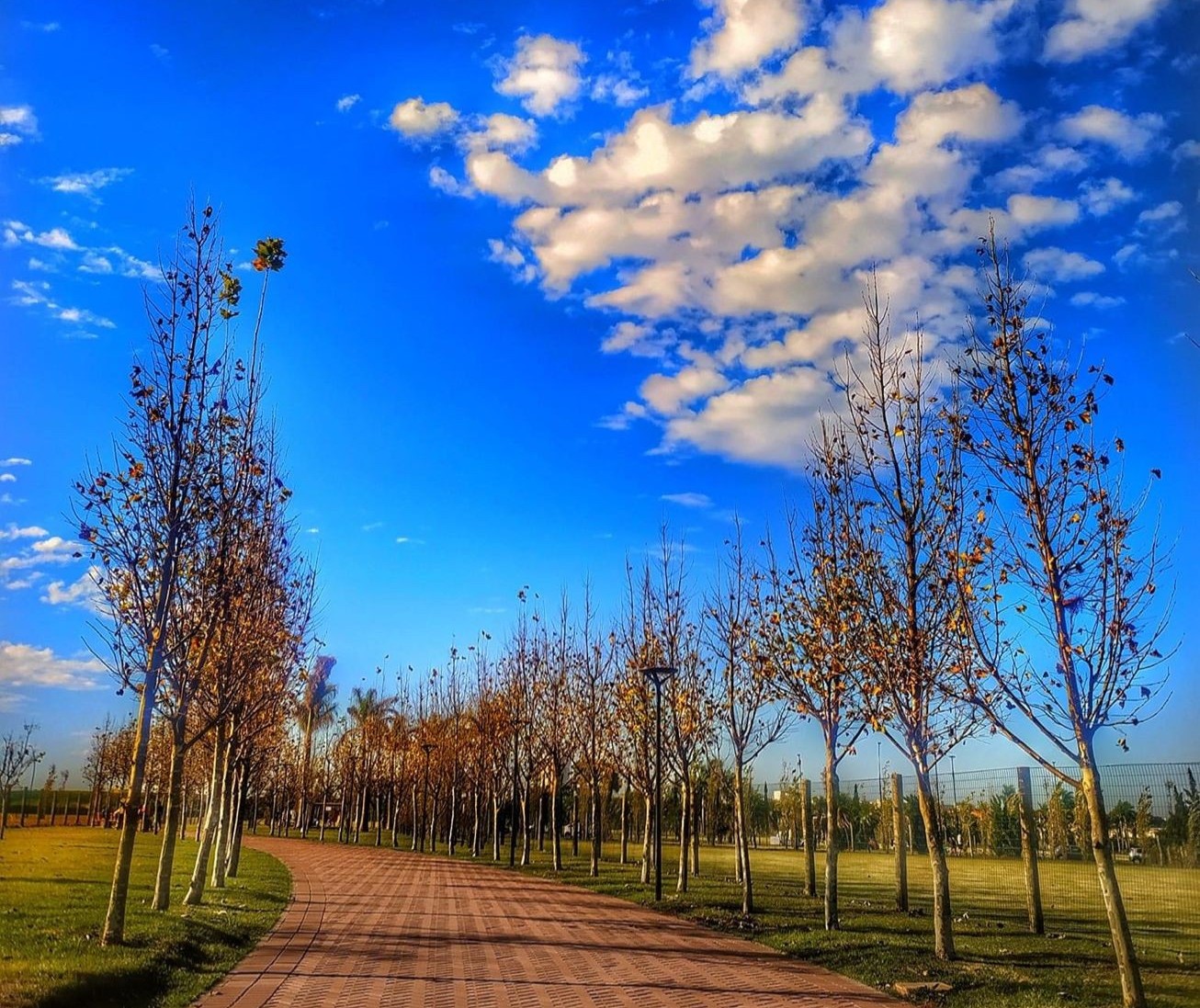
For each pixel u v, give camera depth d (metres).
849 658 15.51
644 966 13.63
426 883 26.41
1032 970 12.43
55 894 17.39
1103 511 10.86
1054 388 11.29
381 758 53.53
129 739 54.94
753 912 19.11
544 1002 11.11
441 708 49.62
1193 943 14.56
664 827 51.19
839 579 15.26
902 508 14.30
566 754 33.09
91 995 9.77
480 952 14.62
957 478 13.99
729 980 12.66
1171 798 15.96
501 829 54.38
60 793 67.81
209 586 15.95
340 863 33.66
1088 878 19.66
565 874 30.44
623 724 28.83
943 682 12.36
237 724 22.06
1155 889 16.44
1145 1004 10.01
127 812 12.81
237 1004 10.61
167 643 15.30
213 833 22.19
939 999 11.32
